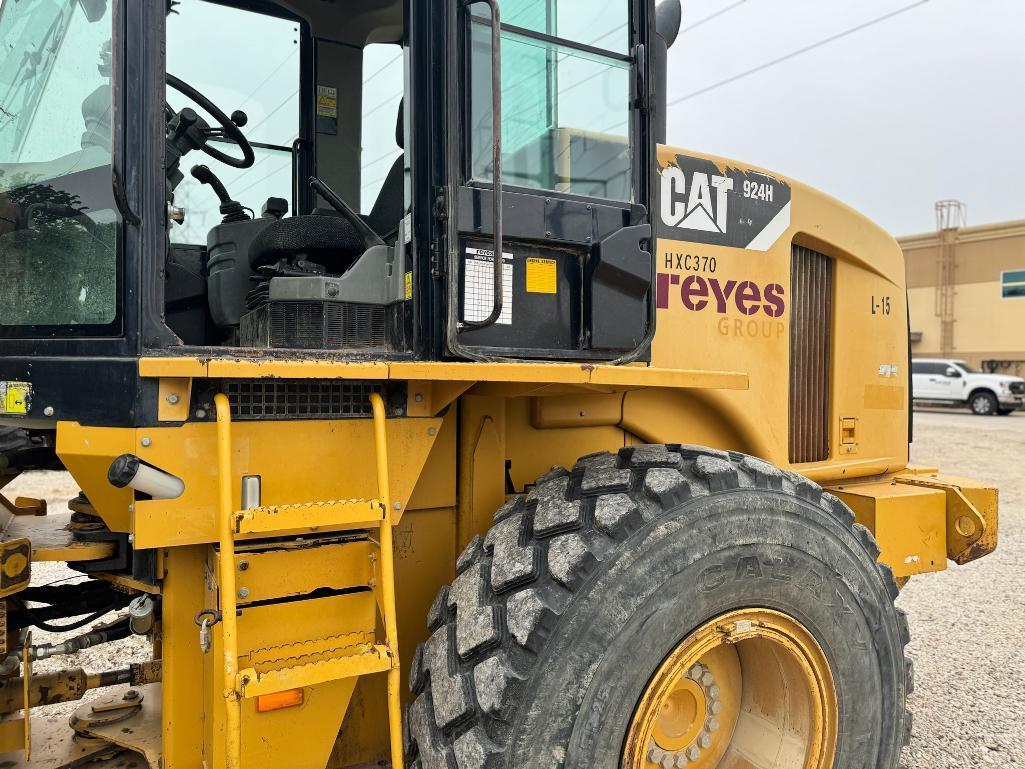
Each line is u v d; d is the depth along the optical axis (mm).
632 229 1989
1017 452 12281
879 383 3289
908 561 3008
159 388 1578
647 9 2107
